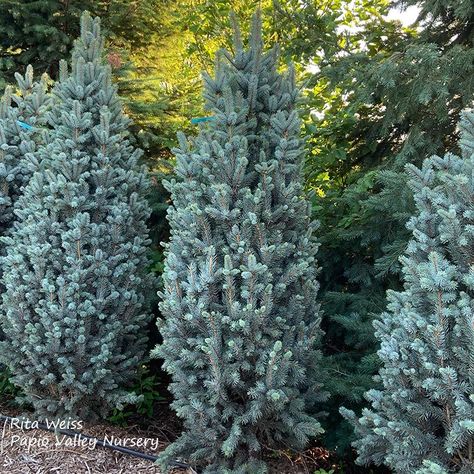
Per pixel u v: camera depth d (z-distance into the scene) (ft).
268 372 7.68
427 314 6.51
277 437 8.61
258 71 8.66
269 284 7.79
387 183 10.24
